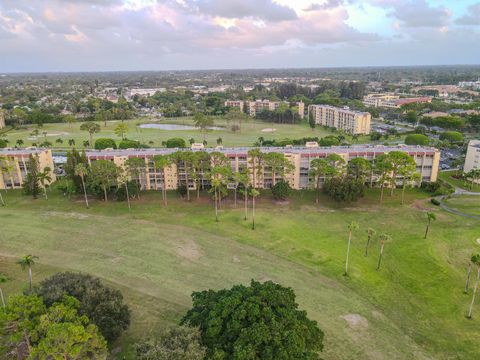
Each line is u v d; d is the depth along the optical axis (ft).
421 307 228.02
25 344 162.20
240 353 141.38
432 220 359.25
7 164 444.14
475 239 318.24
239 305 164.76
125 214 373.81
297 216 370.12
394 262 280.72
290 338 149.07
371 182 465.06
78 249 297.53
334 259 284.20
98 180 393.91
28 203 404.77
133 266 271.28
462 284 252.42
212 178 387.14
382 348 191.83
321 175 447.01
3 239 313.94
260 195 433.89
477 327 210.38
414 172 436.35
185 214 374.84
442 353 189.98
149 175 455.22
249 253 293.23
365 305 228.84
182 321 174.09
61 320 157.99
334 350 189.06
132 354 182.29
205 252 294.25
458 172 524.93
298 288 244.83
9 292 235.81
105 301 183.52
